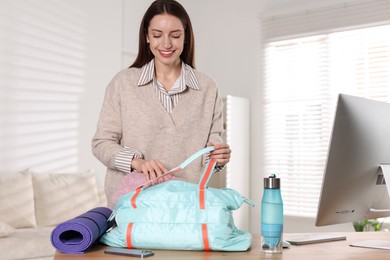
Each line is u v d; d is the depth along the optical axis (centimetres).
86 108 416
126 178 149
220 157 145
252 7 462
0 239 285
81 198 378
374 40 396
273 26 447
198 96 183
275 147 444
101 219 135
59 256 118
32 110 383
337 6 412
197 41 496
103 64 427
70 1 407
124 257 116
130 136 175
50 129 393
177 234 122
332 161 135
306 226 421
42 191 364
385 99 391
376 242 142
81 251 122
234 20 473
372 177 145
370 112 142
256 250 126
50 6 395
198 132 183
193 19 499
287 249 130
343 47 411
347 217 147
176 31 170
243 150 444
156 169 144
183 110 180
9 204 338
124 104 175
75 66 410
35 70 386
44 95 390
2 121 367
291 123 436
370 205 150
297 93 435
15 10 375
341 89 412
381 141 144
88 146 416
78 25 412
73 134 407
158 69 181
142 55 183
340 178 138
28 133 380
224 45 479
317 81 424
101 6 427
